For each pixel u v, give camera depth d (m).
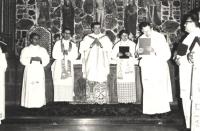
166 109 6.11
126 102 7.20
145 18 8.51
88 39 7.23
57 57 7.14
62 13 8.50
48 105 7.38
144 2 8.50
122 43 7.24
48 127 6.09
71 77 7.21
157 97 6.06
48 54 7.72
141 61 6.17
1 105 5.52
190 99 4.96
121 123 6.30
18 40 8.40
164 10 8.50
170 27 8.48
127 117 6.34
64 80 7.12
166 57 6.20
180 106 7.67
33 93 6.84
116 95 7.84
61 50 7.16
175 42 8.45
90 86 7.55
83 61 7.33
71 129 5.88
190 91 5.05
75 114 6.62
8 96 7.78
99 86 7.52
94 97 7.53
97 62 7.06
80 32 8.48
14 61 7.98
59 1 8.52
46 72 8.07
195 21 5.03
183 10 8.34
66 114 6.62
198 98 4.66
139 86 7.95
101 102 7.54
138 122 6.30
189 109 5.22
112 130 5.79
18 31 8.41
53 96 7.87
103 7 8.52
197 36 4.80
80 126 6.18
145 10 8.52
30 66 6.91
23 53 7.00
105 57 7.20
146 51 5.99
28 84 6.84
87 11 8.52
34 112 6.71
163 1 8.52
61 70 7.12
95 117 6.36
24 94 6.93
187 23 5.07
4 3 7.88
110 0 8.52
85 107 7.07
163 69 6.14
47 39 8.30
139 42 6.05
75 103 7.84
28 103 6.79
